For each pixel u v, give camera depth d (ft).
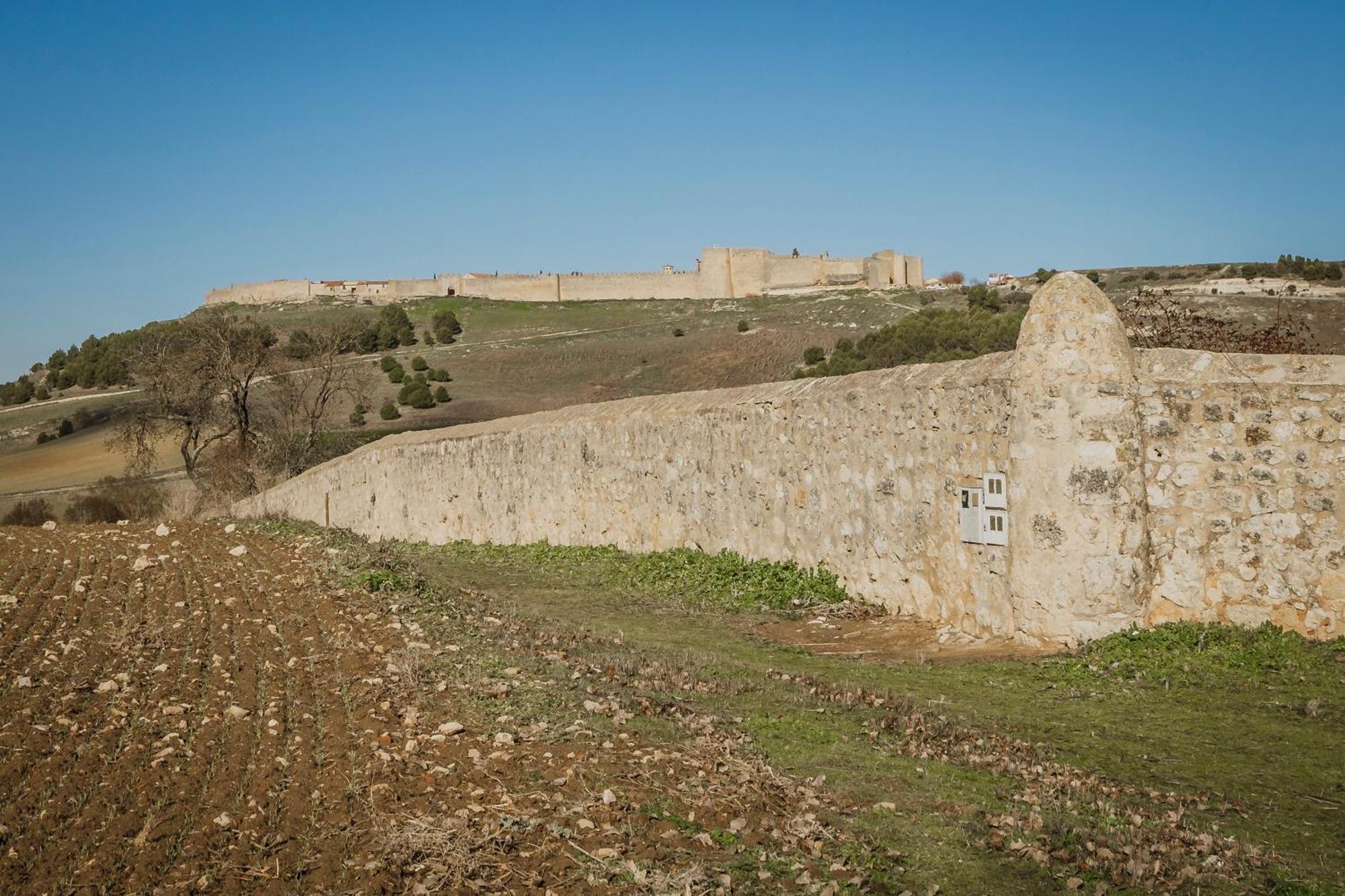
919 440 42.83
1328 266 205.57
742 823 21.21
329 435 173.99
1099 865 19.57
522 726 27.37
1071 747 26.76
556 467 73.61
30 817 22.45
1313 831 21.27
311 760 25.17
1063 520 35.86
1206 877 19.10
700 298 444.96
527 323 408.87
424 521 91.30
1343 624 34.45
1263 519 35.60
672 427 61.87
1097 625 35.50
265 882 19.15
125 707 30.07
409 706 29.01
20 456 232.12
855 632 42.37
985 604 38.93
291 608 46.75
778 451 52.95
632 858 19.60
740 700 30.96
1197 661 33.01
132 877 19.47
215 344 156.66
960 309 266.16
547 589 55.62
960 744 26.96
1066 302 36.37
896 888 18.83
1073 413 35.88
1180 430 36.24
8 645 39.42
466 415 231.91
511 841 20.39
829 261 453.58
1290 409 35.53
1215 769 24.88
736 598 49.37
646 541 64.54
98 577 56.70
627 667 34.91
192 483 158.20
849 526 47.70
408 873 19.31
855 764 25.13
